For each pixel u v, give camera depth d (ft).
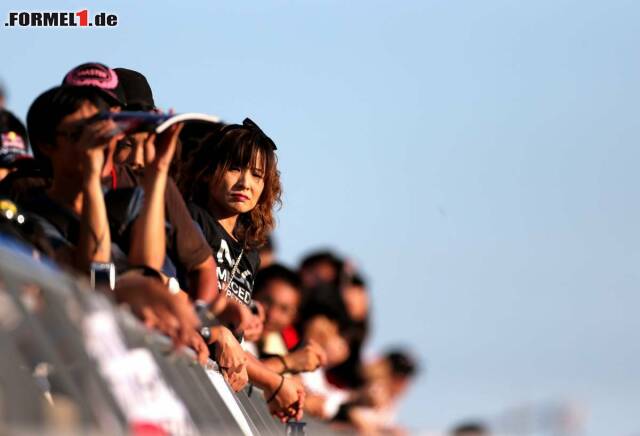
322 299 95.96
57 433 25.86
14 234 40.09
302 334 95.61
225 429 42.50
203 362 43.73
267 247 84.28
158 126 43.34
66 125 44.78
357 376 96.37
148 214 47.70
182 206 53.01
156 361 36.40
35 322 29.45
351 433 74.95
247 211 63.57
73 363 30.42
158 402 34.50
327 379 96.17
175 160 61.31
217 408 44.32
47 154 45.42
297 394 62.75
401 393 98.07
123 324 34.30
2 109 51.49
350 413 94.48
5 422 25.31
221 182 62.34
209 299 53.42
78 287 32.27
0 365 26.78
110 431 30.04
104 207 44.01
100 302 33.24
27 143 52.39
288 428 61.26
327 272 97.14
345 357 96.68
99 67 51.44
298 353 68.80
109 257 43.62
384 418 96.48
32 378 28.53
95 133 43.21
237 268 63.36
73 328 30.83
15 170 47.44
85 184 43.47
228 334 53.31
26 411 26.96
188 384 40.57
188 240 52.75
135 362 34.04
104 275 41.37
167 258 51.26
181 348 39.81
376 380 96.53
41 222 44.14
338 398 95.09
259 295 82.23
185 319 40.34
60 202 45.14
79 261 43.16
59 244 43.83
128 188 48.55
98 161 43.62
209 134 62.90
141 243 47.60
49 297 30.55
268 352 81.71
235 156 62.23
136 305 40.01
